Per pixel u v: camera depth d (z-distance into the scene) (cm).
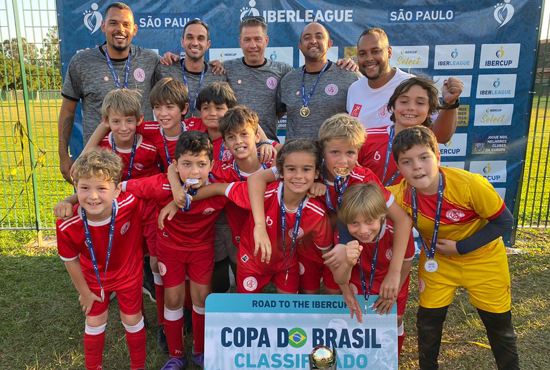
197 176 264
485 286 261
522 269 462
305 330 268
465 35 493
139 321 278
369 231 240
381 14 492
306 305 267
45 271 462
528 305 386
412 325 365
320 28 387
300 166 239
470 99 508
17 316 372
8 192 732
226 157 308
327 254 238
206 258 297
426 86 281
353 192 236
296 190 245
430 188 253
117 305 404
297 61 503
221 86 312
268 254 244
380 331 265
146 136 324
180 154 263
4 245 534
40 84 539
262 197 259
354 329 266
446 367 307
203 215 284
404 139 240
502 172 525
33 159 529
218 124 293
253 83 410
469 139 518
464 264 262
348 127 247
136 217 271
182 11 489
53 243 546
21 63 504
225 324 269
